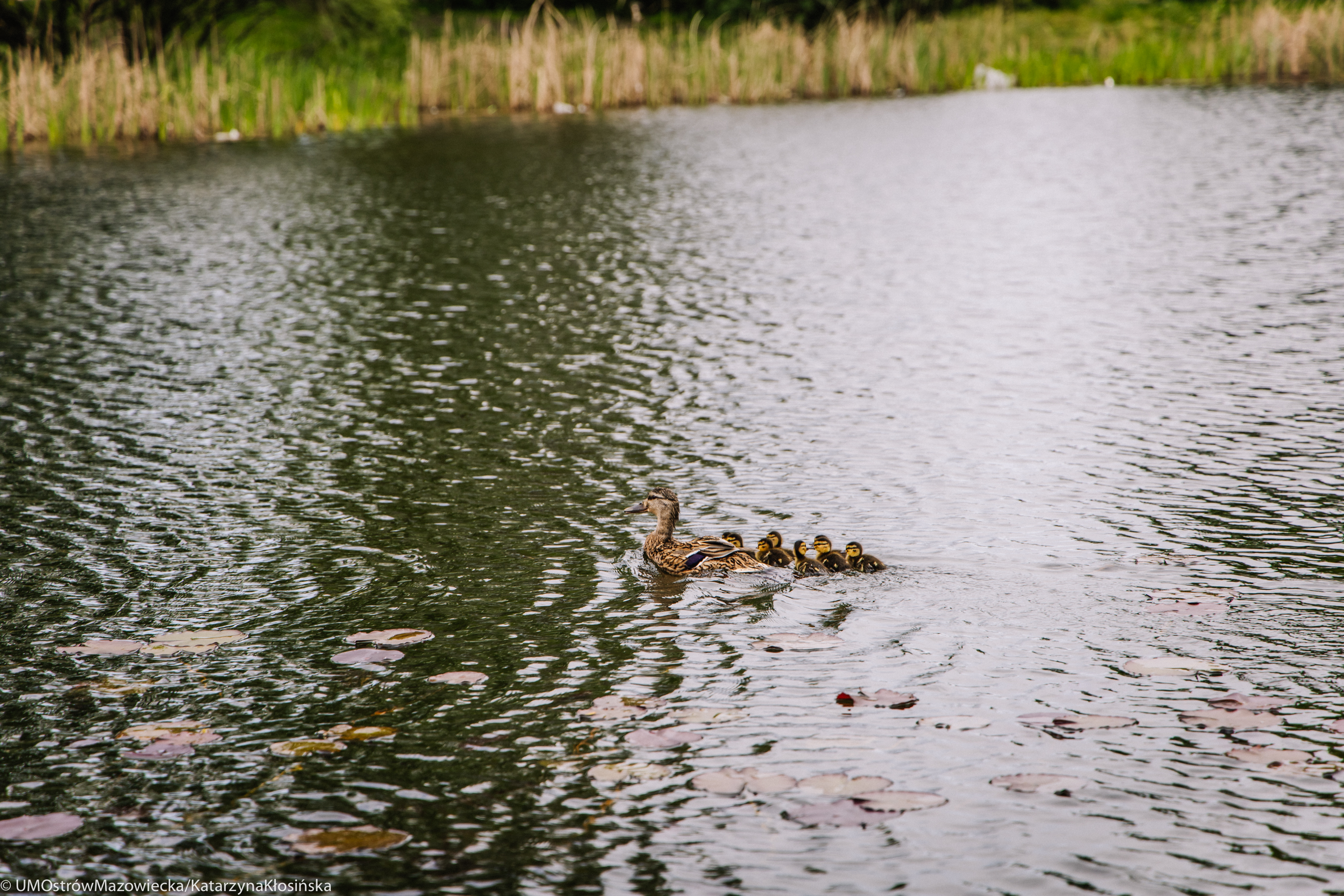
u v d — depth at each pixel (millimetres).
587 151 35750
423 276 20828
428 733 7133
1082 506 10547
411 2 58375
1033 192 27531
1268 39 49062
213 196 28734
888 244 22922
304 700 7562
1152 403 13531
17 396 14430
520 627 8500
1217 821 6109
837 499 10844
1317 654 7773
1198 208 25062
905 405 13727
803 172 31531
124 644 8297
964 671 7648
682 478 11523
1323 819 6109
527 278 20625
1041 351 15820
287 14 49094
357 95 43562
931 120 40531
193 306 18812
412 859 5965
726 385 14648
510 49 47062
